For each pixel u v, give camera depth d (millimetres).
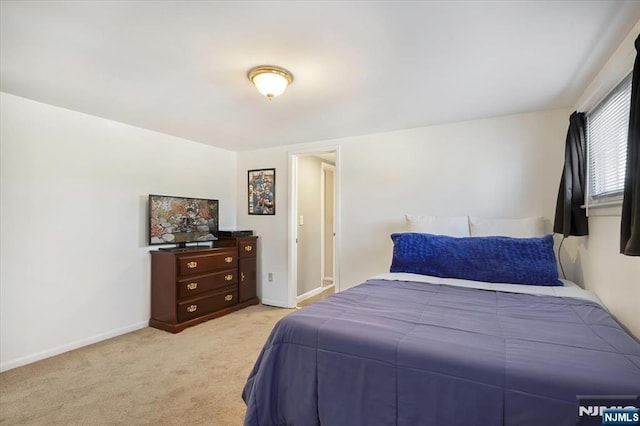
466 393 1023
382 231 3453
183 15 1466
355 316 1513
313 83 2213
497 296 1921
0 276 2410
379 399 1170
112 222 3113
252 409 1419
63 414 1847
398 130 3379
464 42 1690
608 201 1875
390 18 1483
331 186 6012
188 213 3750
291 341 1429
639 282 1495
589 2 1373
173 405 1939
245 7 1406
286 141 3920
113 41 1693
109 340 2984
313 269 4961
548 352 1103
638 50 1314
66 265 2777
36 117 2607
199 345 2852
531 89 2305
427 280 2324
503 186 2906
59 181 2744
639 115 1279
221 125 3246
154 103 2621
